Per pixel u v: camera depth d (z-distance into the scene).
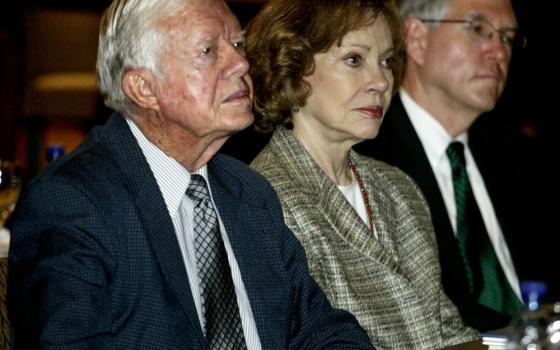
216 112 3.71
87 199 3.54
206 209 3.89
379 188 4.86
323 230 4.41
